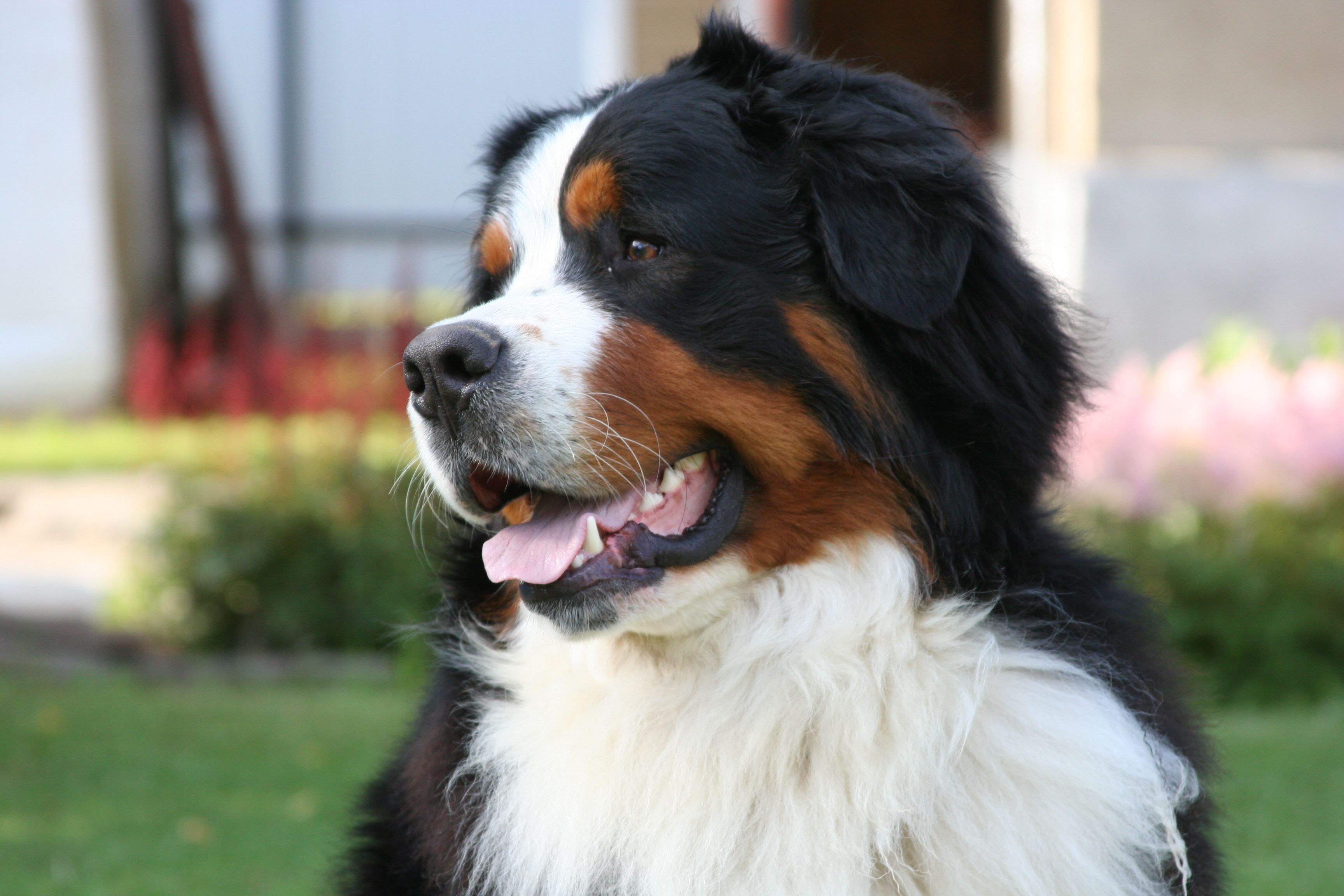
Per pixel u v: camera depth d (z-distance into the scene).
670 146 4.23
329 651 11.04
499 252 4.60
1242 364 11.20
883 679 4.14
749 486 4.23
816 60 4.66
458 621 4.65
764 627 4.21
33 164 18.67
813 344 4.18
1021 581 4.23
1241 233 14.39
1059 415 4.38
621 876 4.16
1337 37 14.23
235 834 7.45
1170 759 4.22
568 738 4.29
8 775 8.38
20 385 18.91
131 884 6.72
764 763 4.16
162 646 11.18
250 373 15.74
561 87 20.17
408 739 4.79
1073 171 14.39
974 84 23.22
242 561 10.91
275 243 20.48
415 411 4.25
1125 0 14.23
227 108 20.14
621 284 4.24
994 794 4.04
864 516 4.17
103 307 19.09
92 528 13.64
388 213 20.48
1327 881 6.78
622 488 4.15
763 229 4.19
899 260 4.08
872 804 4.07
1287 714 9.68
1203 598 10.02
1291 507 10.54
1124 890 4.00
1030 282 4.38
